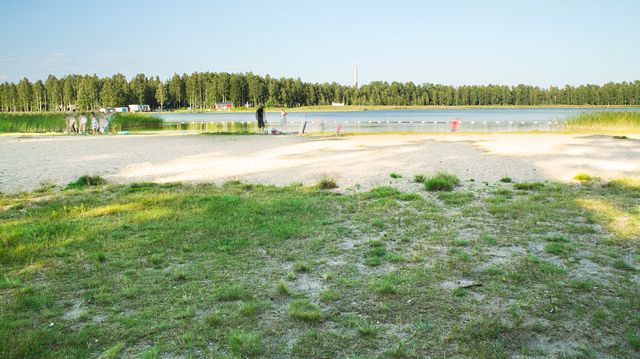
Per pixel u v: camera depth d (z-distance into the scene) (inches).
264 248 272.1
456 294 201.8
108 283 220.1
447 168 581.0
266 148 885.8
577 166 588.1
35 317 186.7
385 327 174.9
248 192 441.7
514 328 172.1
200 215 343.9
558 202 376.8
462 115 3882.9
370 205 375.6
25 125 1733.5
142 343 165.9
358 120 2847.0
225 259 253.3
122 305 196.9
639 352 156.1
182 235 295.6
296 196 416.5
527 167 582.6
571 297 198.4
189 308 189.0
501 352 156.3
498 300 196.5
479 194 421.4
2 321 179.5
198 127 2004.2
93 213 356.2
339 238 291.0
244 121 2768.2
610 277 221.1
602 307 188.5
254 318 182.5
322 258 254.2
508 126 1934.1
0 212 370.3
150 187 478.9
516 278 220.1
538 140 1031.6
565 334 167.9
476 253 256.4
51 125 1759.4
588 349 158.1
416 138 1147.9
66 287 217.2
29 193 454.9
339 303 196.1
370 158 695.1
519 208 357.7
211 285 217.5
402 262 247.0
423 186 461.7
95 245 277.9
